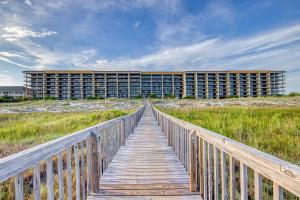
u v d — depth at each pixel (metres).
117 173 3.44
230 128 7.45
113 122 4.20
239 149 1.47
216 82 85.50
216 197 2.04
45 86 81.19
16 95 84.38
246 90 86.62
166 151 5.01
